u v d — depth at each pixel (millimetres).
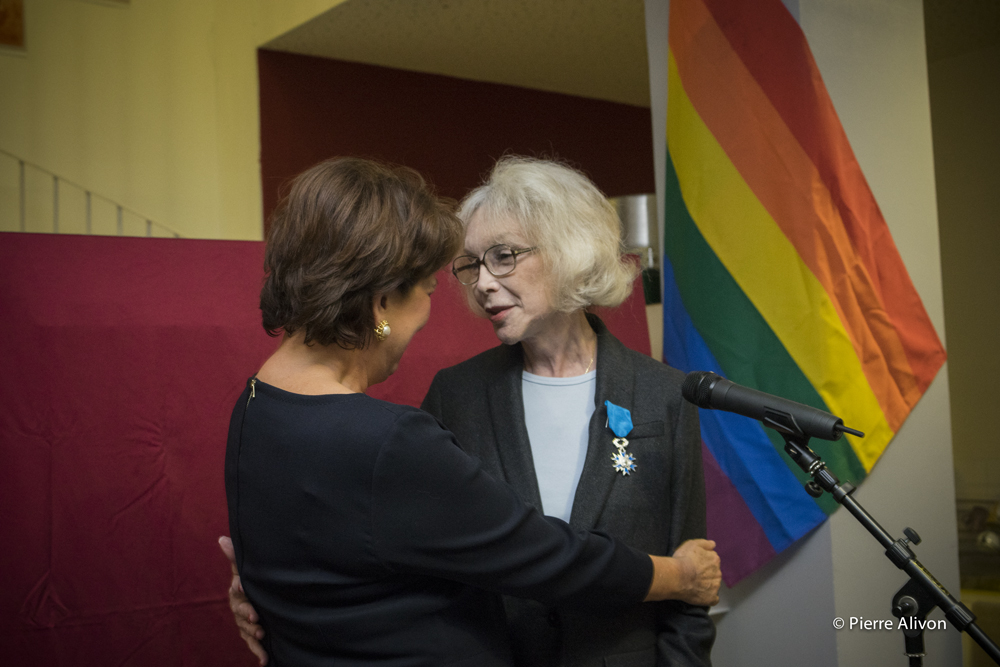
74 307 1663
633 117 6133
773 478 2197
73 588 1621
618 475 1225
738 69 2271
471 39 4590
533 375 1338
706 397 1231
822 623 2172
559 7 4125
